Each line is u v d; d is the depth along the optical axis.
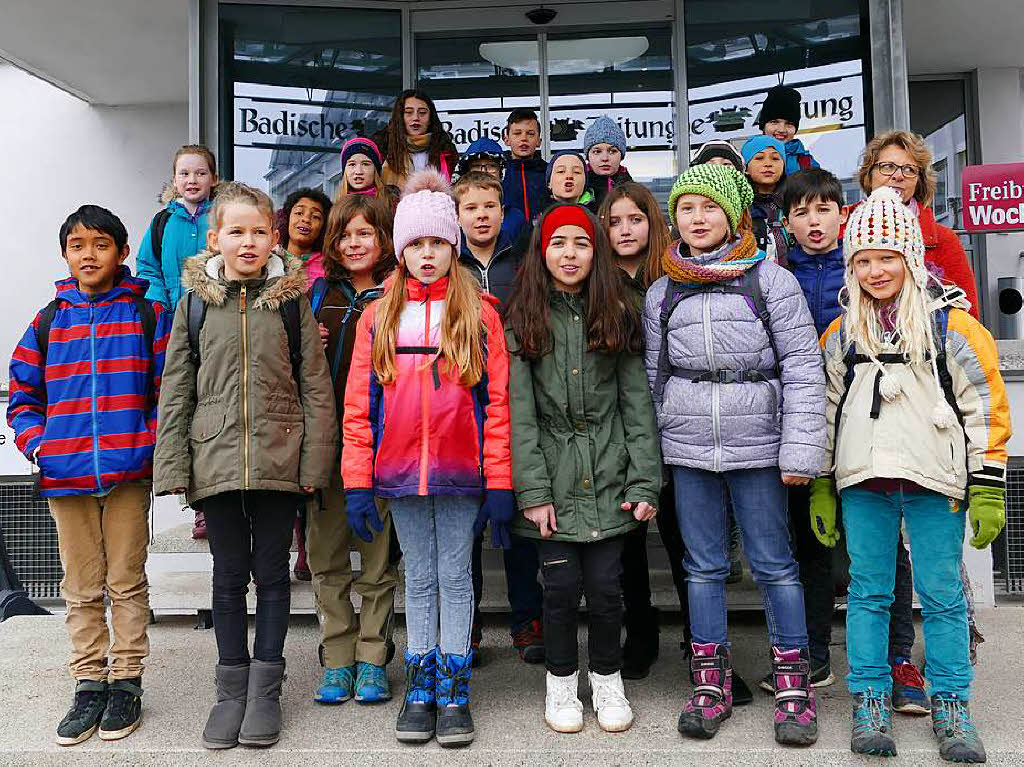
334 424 2.74
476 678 3.09
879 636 2.49
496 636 3.59
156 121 7.50
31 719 2.79
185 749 2.53
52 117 7.51
